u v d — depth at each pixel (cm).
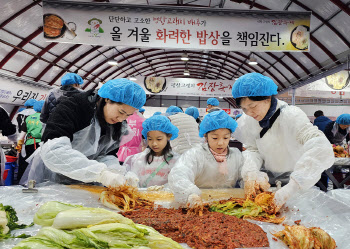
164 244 111
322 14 863
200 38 536
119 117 205
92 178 186
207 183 230
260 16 536
